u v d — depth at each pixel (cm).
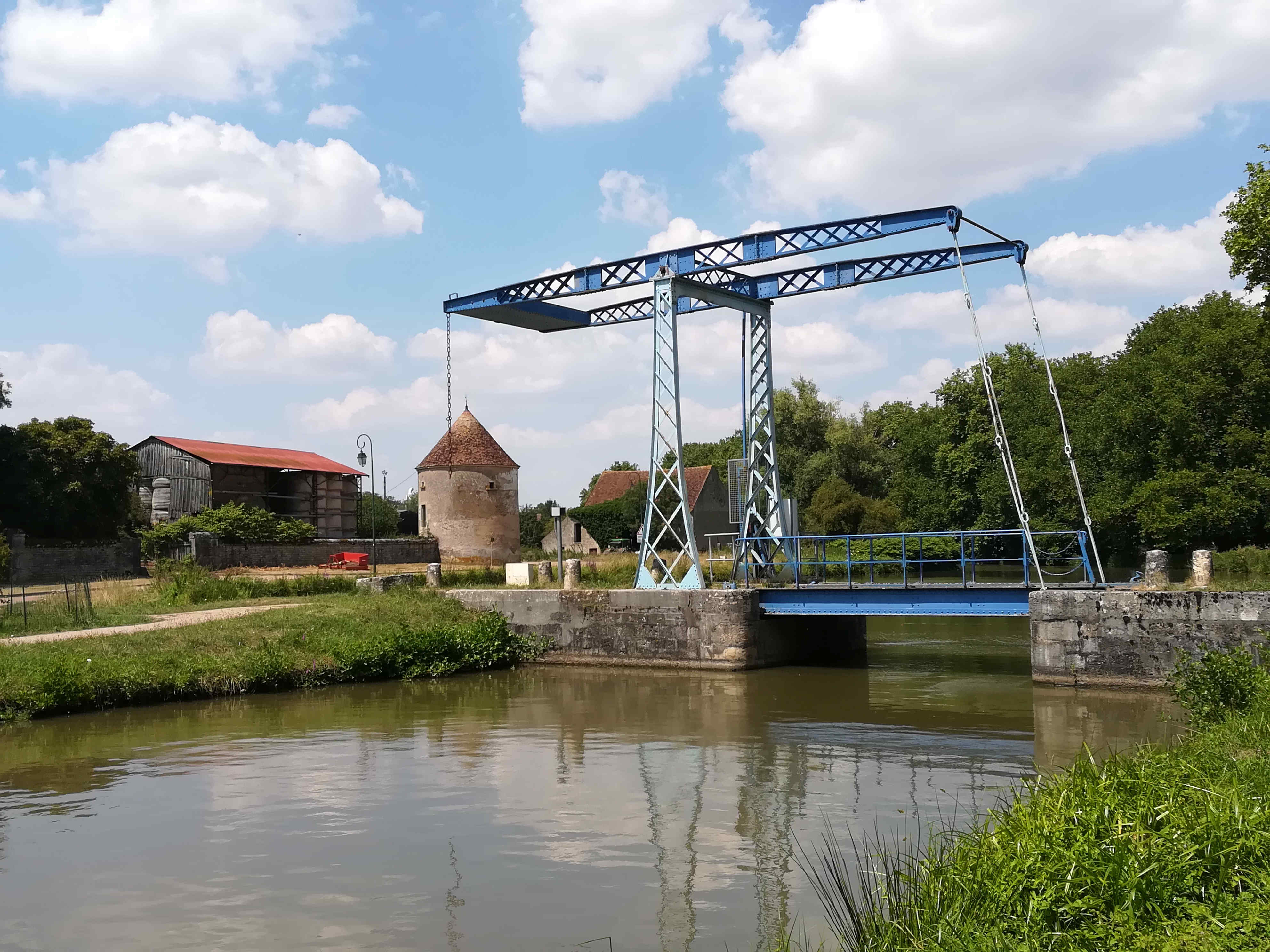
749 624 2423
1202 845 625
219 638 2302
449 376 2967
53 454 4647
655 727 1709
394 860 973
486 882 904
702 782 1284
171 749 1552
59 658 1981
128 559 4591
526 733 1667
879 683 2181
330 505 6075
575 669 2558
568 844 1017
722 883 885
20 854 1013
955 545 5488
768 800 1185
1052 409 5009
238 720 1827
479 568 3991
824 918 795
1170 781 782
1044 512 4675
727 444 8288
